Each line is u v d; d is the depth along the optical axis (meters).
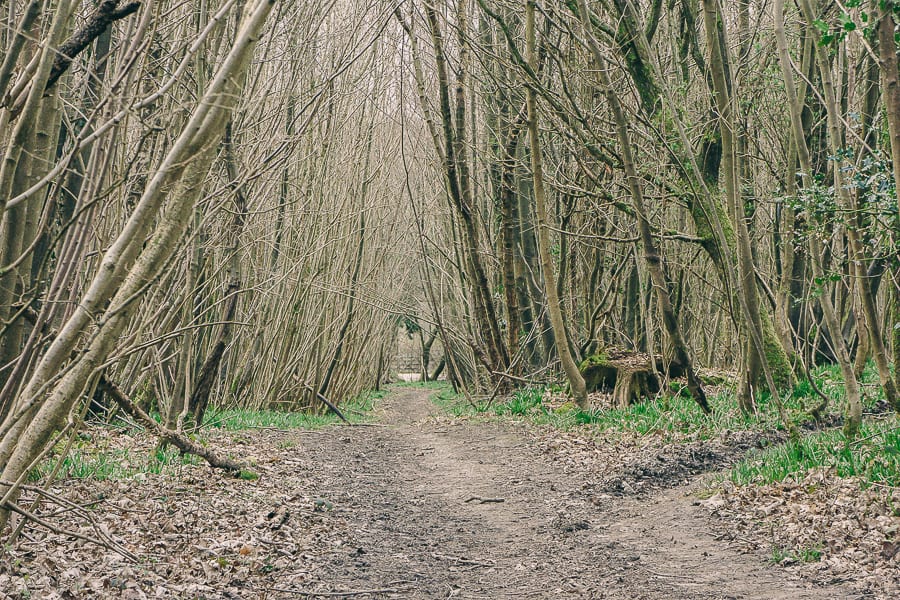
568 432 13.02
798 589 5.13
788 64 8.59
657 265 11.93
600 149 15.34
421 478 10.45
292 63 10.34
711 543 6.45
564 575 5.79
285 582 5.56
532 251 20.66
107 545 3.92
